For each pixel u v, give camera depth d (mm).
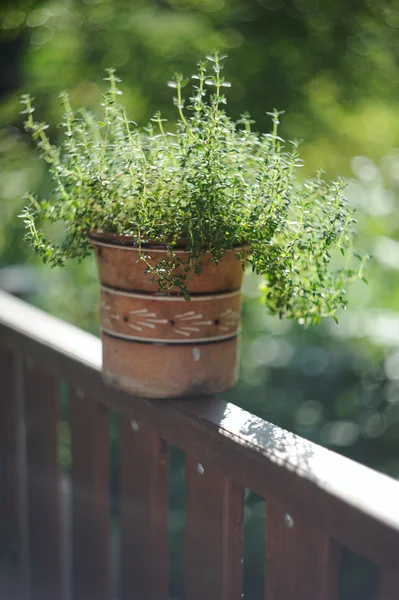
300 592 1063
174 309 1164
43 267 3084
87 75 3926
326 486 1006
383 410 2656
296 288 1144
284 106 3826
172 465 2414
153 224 1106
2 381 1639
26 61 4047
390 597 954
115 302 1183
